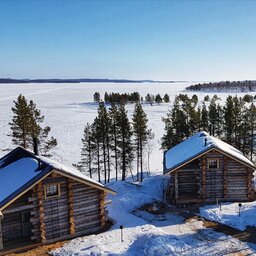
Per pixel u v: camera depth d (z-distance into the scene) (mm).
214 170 32594
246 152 47125
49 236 24625
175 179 32500
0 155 62062
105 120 45719
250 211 28922
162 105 148375
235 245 23359
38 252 23047
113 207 31891
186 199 32531
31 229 24891
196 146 34156
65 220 25156
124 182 40469
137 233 25703
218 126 50875
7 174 26312
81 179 25188
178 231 26312
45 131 43656
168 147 49969
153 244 22141
